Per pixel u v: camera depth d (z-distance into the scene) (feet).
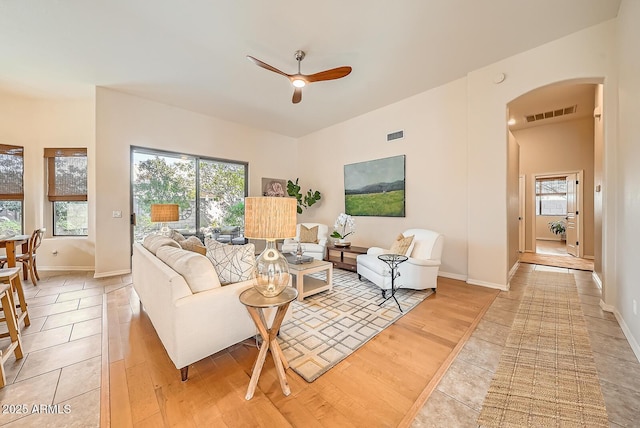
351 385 5.23
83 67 11.01
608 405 4.65
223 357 6.27
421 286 10.44
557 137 18.61
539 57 9.89
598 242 12.50
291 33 8.91
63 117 14.48
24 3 7.43
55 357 6.22
